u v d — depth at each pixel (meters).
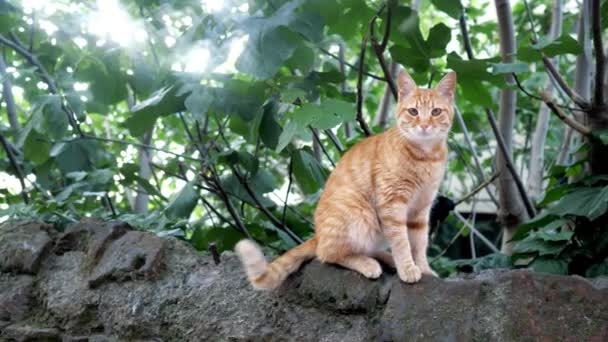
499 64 1.70
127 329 1.63
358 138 2.05
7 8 2.04
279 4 1.88
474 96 1.90
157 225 1.92
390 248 1.67
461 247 3.56
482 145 2.85
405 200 1.59
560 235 1.78
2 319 1.71
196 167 2.22
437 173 1.63
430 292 1.48
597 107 1.81
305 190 2.03
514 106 2.13
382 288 1.53
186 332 1.60
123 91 2.04
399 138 1.62
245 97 1.80
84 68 1.99
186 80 1.81
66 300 1.69
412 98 1.68
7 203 2.25
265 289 1.58
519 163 3.04
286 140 1.60
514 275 1.45
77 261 1.75
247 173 1.95
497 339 1.41
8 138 2.50
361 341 1.49
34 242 1.78
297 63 1.92
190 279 1.66
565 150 2.24
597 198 1.71
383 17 1.86
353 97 2.05
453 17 1.89
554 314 1.41
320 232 1.61
